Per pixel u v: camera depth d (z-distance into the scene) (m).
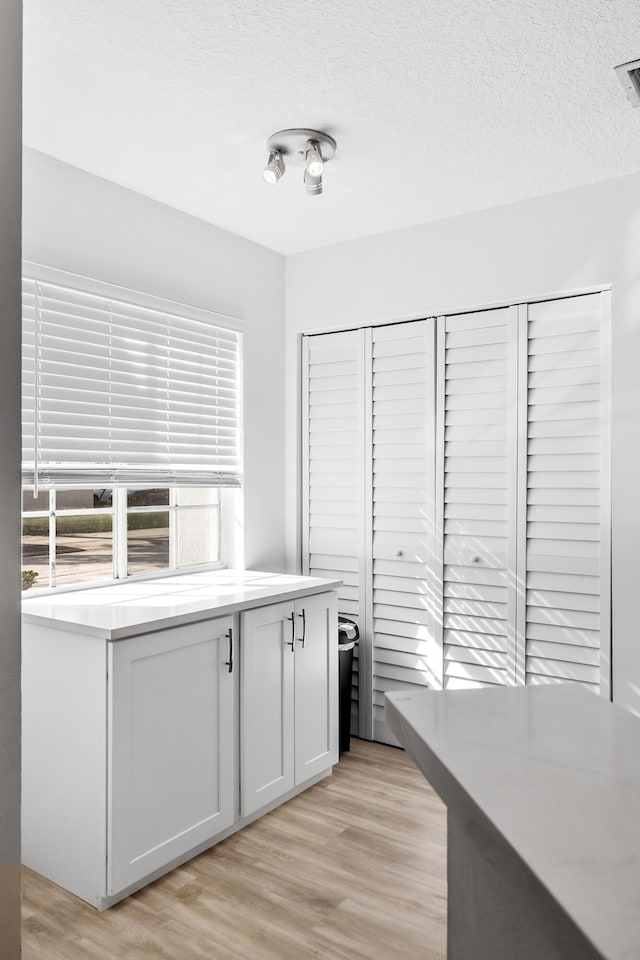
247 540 3.45
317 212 3.11
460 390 3.17
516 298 3.00
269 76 2.04
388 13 1.75
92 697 2.12
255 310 3.49
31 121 2.30
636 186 2.72
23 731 2.33
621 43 1.86
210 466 3.26
